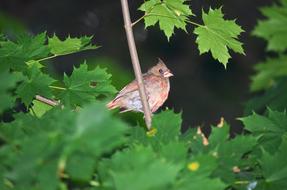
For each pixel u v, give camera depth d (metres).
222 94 32.88
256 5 34.50
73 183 7.60
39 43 10.88
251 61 33.62
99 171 7.49
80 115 6.50
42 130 7.36
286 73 21.58
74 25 33.75
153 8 11.05
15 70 10.54
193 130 9.16
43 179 6.59
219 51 11.10
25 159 6.63
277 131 9.90
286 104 17.52
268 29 21.67
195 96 32.66
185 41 33.34
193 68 33.31
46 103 10.90
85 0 33.78
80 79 10.54
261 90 22.80
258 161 8.98
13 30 20.27
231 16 34.38
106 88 10.51
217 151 8.70
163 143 8.88
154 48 33.31
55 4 33.62
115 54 32.75
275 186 8.62
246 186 8.76
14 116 9.33
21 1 33.19
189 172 7.47
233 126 31.94
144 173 6.70
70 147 6.43
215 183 7.42
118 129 6.43
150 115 10.61
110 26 33.53
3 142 7.71
